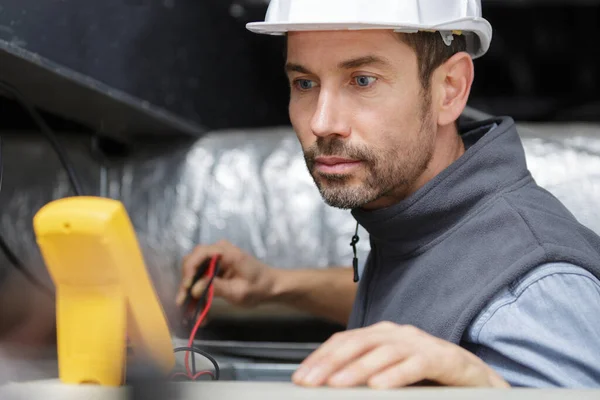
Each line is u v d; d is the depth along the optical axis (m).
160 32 1.86
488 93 2.81
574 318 0.94
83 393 0.66
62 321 0.71
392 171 1.07
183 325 1.38
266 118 2.52
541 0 2.58
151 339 0.73
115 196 1.86
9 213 1.80
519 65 2.77
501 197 1.07
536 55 2.75
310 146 1.08
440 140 1.16
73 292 0.71
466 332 0.98
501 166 1.10
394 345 0.73
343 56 1.03
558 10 2.66
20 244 1.78
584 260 0.98
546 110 2.77
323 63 1.04
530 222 1.02
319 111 1.04
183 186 1.85
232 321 1.78
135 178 1.86
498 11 2.68
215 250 1.51
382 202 1.16
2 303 1.57
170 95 1.91
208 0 2.16
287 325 1.80
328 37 1.04
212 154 1.87
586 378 0.91
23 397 0.66
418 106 1.08
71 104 1.60
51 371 1.00
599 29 2.67
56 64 1.37
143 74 1.76
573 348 0.92
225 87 2.25
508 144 1.12
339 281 1.63
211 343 1.47
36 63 1.27
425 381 0.78
